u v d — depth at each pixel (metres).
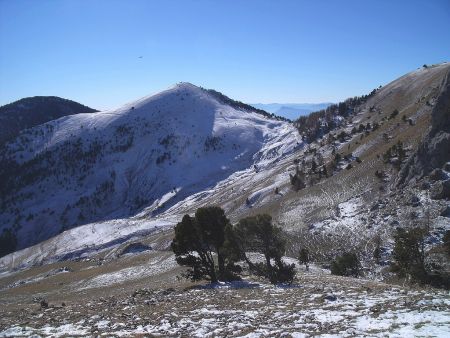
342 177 107.56
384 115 196.62
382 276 47.28
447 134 68.44
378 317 13.83
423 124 103.81
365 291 20.91
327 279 33.38
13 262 187.88
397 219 63.09
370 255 56.34
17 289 77.81
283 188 147.00
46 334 15.70
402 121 128.75
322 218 85.56
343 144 169.25
